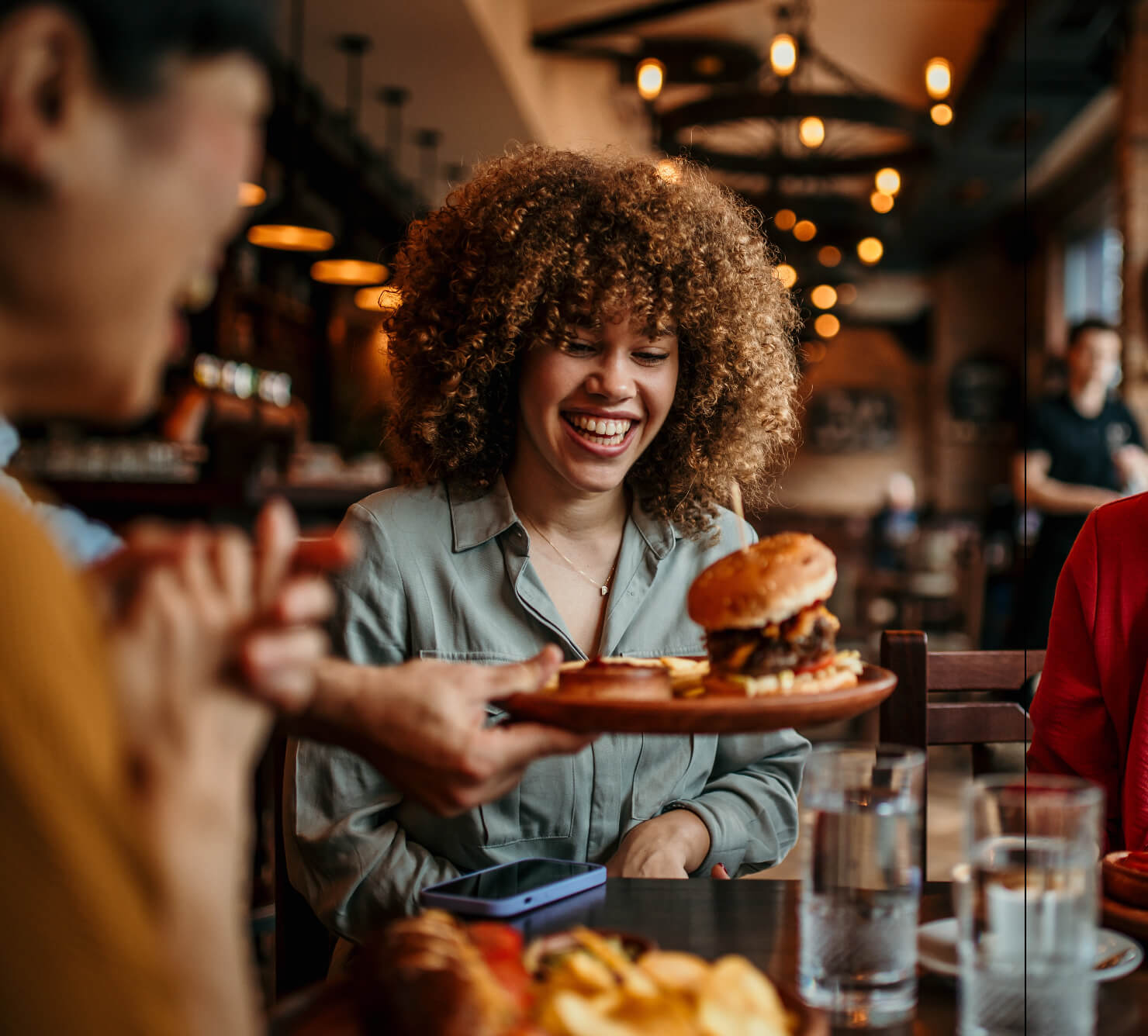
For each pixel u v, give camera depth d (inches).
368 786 47.3
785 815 51.9
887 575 257.4
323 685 29.8
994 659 54.5
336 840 45.8
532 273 48.0
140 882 15.9
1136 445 166.1
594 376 48.6
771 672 34.5
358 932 45.4
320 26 232.7
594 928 33.5
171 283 17.9
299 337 358.6
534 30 289.7
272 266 315.3
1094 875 24.8
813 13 274.5
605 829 49.3
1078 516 161.5
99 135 16.2
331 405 373.7
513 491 53.7
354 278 267.4
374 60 251.4
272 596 18.7
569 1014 20.7
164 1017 15.3
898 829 27.6
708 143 317.4
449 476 53.1
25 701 15.0
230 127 17.7
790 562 35.4
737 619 34.5
